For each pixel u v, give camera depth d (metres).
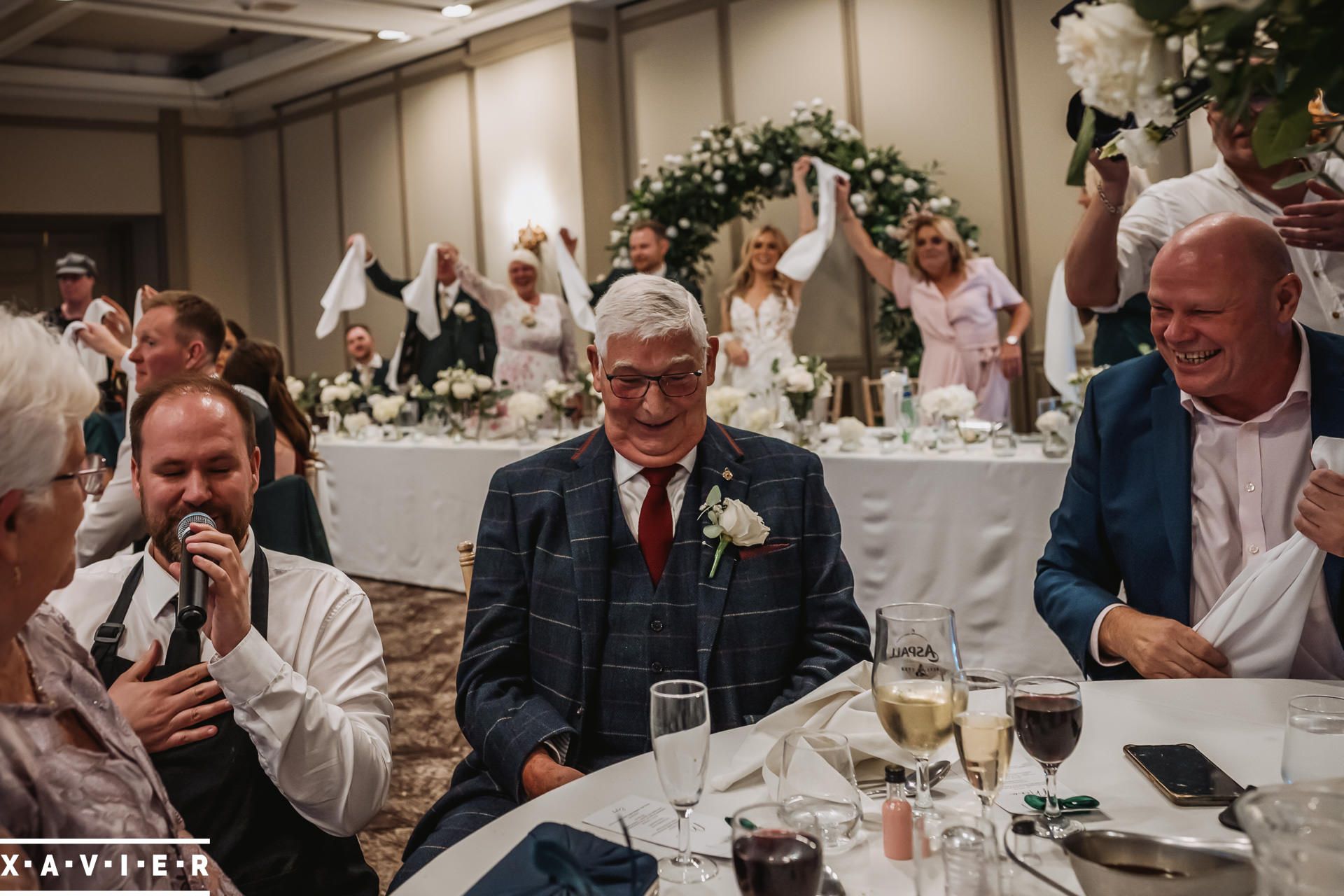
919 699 1.16
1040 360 6.55
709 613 1.79
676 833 1.24
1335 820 0.85
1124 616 1.82
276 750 1.54
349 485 6.21
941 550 3.71
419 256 9.70
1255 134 1.03
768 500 1.88
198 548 1.51
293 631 1.75
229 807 1.59
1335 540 1.56
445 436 6.09
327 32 8.48
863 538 3.93
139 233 11.20
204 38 9.93
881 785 1.36
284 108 10.84
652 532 1.85
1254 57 0.97
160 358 2.86
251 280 11.42
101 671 1.68
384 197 9.96
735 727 1.77
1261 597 1.69
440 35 8.71
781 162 6.79
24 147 10.25
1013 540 3.54
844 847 1.14
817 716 1.46
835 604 1.85
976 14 6.59
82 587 1.77
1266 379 1.82
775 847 0.95
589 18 8.20
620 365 1.81
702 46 7.80
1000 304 5.98
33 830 0.94
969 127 6.69
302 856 1.64
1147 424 1.95
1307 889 0.80
